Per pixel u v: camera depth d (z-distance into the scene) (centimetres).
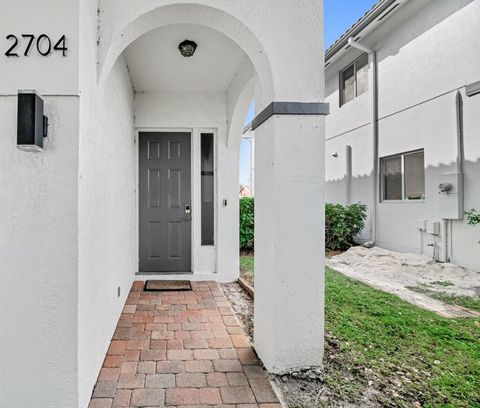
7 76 188
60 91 189
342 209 858
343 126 959
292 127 252
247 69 399
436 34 647
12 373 188
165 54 387
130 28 236
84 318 204
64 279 190
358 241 895
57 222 190
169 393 226
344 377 254
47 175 189
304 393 233
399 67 741
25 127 175
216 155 550
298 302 252
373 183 821
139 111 525
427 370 265
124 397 220
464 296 472
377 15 708
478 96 574
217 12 243
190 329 339
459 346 308
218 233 547
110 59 240
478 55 571
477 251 583
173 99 532
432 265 621
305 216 253
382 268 632
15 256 189
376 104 813
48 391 189
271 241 254
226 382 241
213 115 540
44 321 189
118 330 333
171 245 552
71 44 190
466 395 232
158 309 399
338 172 987
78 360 192
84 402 203
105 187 273
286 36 250
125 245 413
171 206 550
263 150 275
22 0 189
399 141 746
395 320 369
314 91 253
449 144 624
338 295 461
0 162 188
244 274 595
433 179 660
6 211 188
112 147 310
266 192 266
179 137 552
